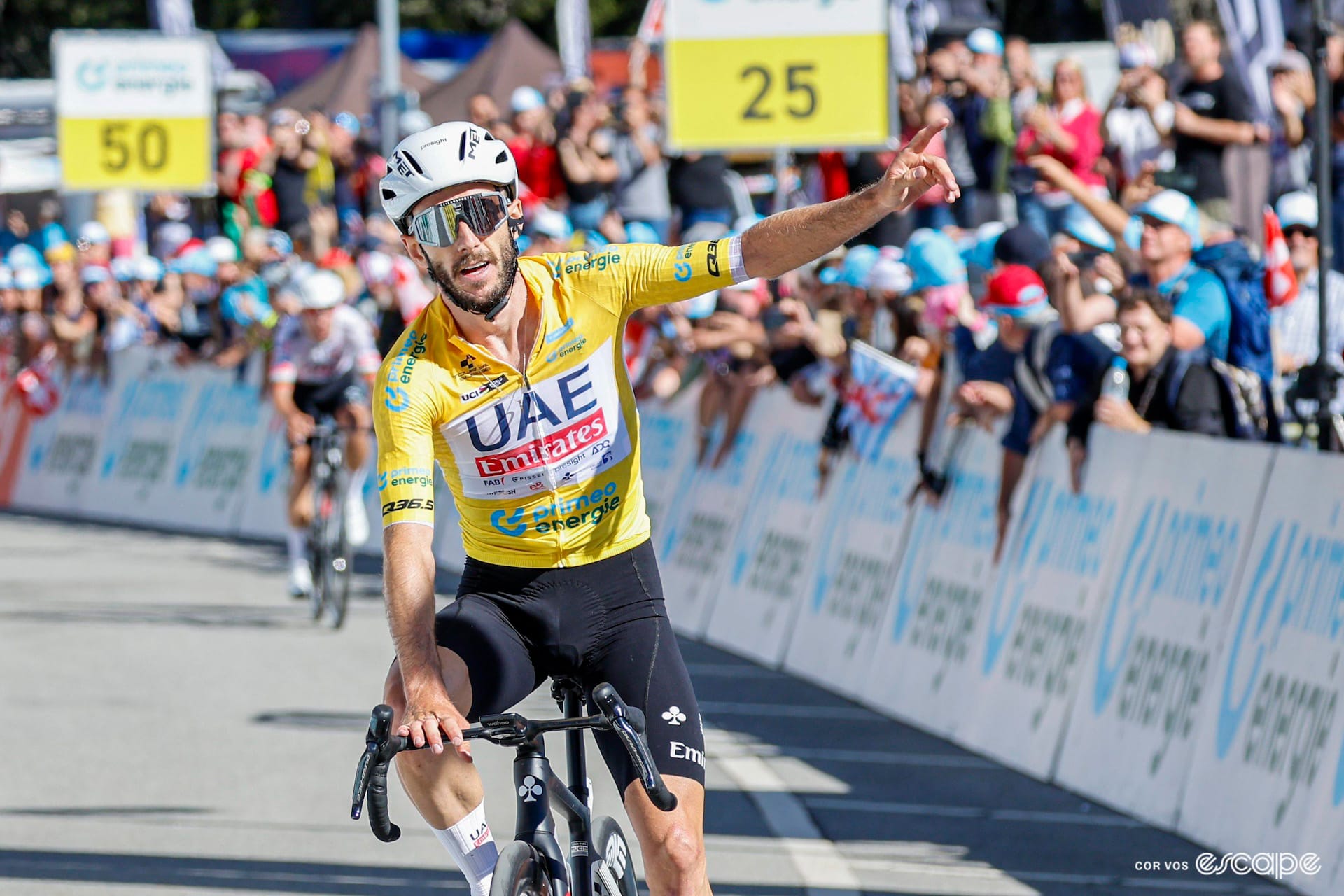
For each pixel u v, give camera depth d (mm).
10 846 15812
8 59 91062
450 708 8906
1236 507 15883
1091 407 18484
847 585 23734
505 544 10688
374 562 37125
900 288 22922
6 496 49719
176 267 46094
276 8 90625
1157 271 19875
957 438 21500
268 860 15461
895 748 19953
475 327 10164
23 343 49625
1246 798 14875
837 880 14938
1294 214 23219
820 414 25625
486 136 9836
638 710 9008
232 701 22453
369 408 29703
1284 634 14789
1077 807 17031
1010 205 30516
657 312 30609
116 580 33875
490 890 9219
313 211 42875
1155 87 26203
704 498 28906
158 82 45062
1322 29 19172
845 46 28000
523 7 88375
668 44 28219
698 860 9680
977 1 37625
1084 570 18203
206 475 43188
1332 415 18578
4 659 25359
